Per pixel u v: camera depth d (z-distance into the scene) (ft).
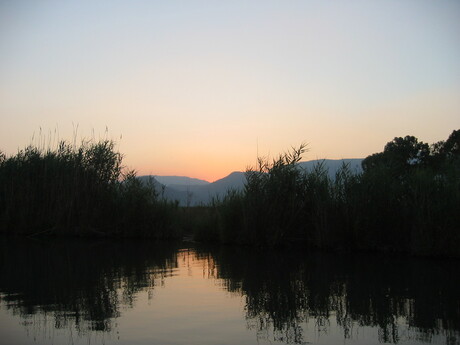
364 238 61.82
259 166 70.03
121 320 28.76
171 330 26.71
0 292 36.83
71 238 81.61
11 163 88.63
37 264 51.49
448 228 55.47
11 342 24.30
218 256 59.88
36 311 30.86
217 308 32.04
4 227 85.76
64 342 24.34
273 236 67.72
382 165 65.72
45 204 86.12
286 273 46.62
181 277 44.32
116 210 83.61
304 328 27.35
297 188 68.28
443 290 37.96
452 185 57.62
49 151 89.66
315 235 66.13
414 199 59.06
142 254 61.52
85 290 37.88
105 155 86.33
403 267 49.90
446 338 25.43
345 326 27.78
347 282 41.60
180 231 83.61
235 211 73.36
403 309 31.81
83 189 84.64
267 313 30.81
